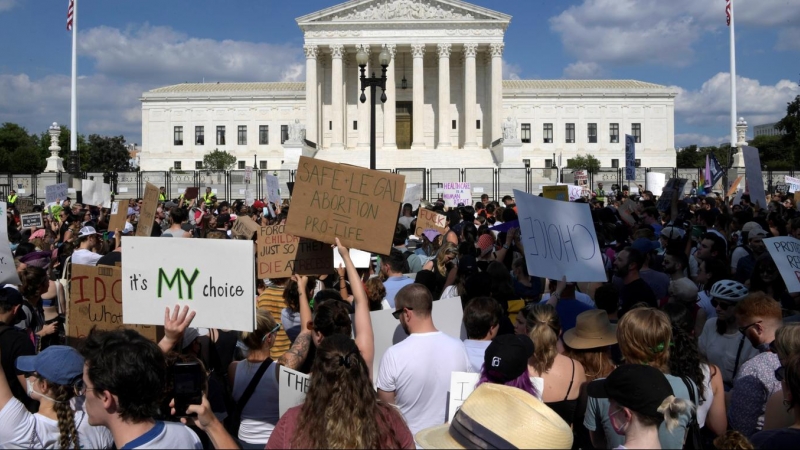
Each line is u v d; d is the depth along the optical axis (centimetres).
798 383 646
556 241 1123
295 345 870
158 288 722
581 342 858
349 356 587
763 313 858
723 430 796
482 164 9350
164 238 719
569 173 7869
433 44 9612
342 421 562
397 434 602
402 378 779
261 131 12950
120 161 15788
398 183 870
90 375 560
